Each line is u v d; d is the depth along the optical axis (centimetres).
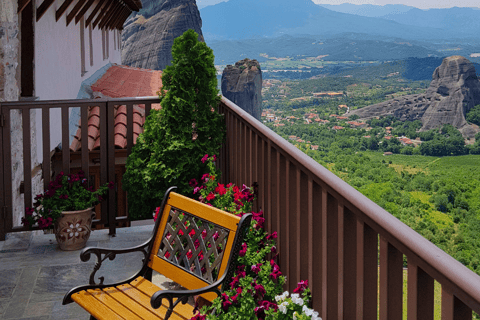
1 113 377
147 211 397
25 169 386
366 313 151
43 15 661
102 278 230
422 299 118
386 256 132
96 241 397
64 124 392
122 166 783
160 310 209
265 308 190
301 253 212
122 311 205
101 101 395
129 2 1498
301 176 208
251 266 221
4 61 477
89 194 382
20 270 339
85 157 400
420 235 117
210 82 380
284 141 229
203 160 342
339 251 167
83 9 948
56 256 364
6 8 484
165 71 379
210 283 208
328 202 178
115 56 2220
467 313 103
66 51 871
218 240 209
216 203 293
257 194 285
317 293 196
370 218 137
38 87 614
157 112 392
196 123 378
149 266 242
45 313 280
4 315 277
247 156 311
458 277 96
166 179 377
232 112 354
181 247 228
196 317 186
